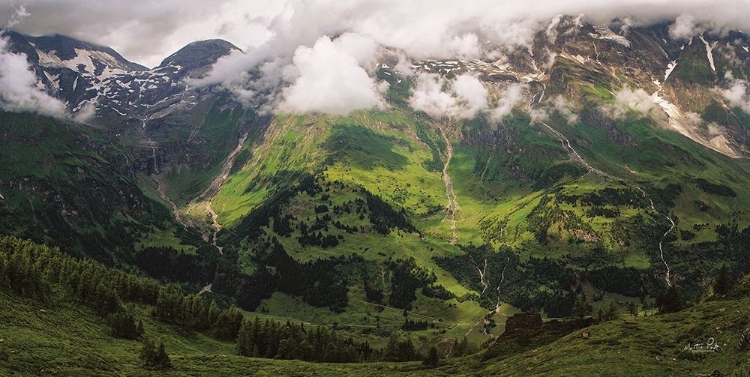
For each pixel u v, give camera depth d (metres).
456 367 156.62
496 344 163.38
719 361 106.62
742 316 121.75
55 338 157.38
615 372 108.25
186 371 159.88
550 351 139.12
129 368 150.62
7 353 132.75
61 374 130.00
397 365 170.25
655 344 125.75
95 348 162.25
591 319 167.00
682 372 105.19
